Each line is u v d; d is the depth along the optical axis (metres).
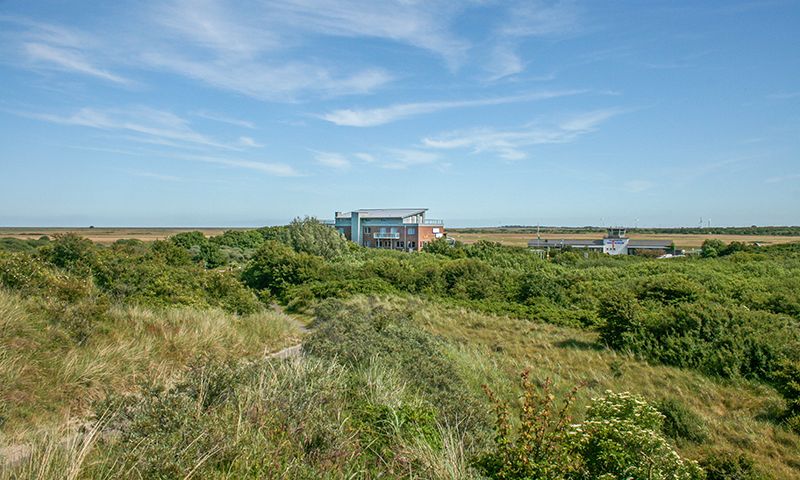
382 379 6.67
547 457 3.53
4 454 4.06
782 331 11.48
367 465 4.41
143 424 3.96
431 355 9.29
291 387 5.25
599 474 3.50
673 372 10.72
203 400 4.72
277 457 3.74
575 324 16.75
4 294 8.06
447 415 5.91
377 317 11.87
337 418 4.88
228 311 14.94
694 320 12.43
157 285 14.30
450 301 21.77
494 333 15.05
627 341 12.80
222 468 3.57
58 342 7.01
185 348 8.75
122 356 7.34
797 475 6.20
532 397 4.21
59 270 14.09
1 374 5.49
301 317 18.05
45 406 5.41
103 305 9.07
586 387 9.62
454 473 4.07
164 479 3.24
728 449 6.85
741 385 9.88
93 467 3.63
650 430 3.84
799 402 7.86
